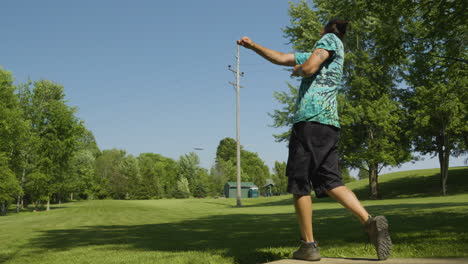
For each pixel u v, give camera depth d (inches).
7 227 440.1
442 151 1232.2
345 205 89.0
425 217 305.4
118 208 1309.1
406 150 1162.0
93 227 395.9
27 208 1851.6
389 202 870.4
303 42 994.1
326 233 219.5
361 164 1151.0
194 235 261.3
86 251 187.5
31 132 1491.1
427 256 111.7
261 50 102.3
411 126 1181.1
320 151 90.7
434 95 943.0
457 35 312.2
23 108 1533.0
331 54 95.5
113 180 3422.7
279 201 1512.1
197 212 784.3
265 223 365.1
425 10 311.0
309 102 92.6
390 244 81.7
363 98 1077.8
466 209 406.3
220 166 3745.1
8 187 1256.8
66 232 331.0
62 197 2551.7
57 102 1582.2
